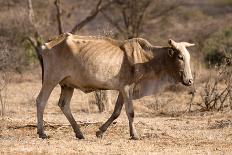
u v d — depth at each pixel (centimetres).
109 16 10212
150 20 10206
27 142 3831
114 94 6469
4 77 6150
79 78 3978
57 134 4238
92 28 9975
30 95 6762
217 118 5075
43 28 8825
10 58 7206
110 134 4222
